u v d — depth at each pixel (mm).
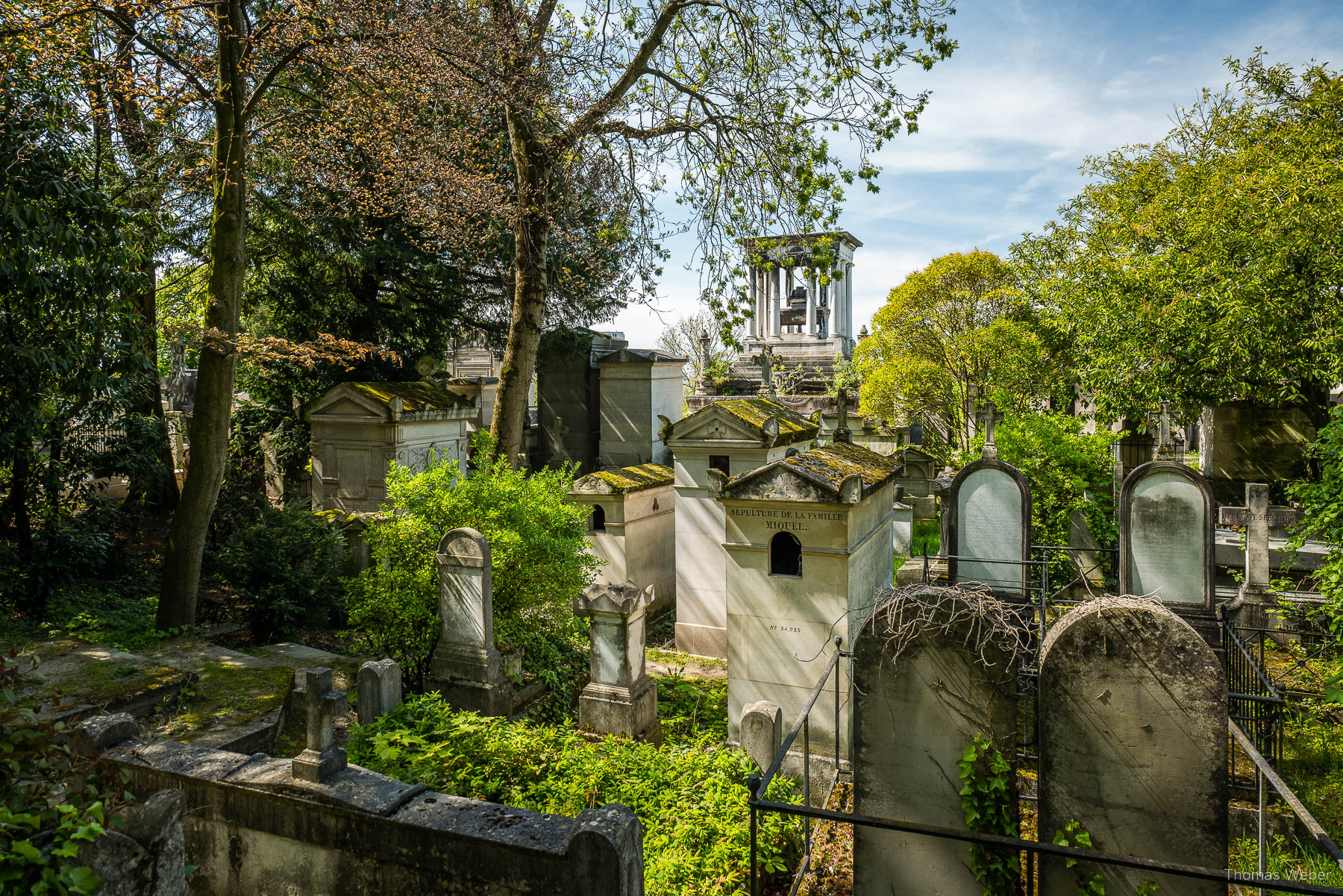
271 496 20078
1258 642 10500
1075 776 4453
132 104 12453
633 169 14805
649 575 15023
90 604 11297
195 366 31781
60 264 10305
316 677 4824
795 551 8953
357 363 19438
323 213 17219
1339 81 16016
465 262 20031
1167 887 4320
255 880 4938
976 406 24953
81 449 12023
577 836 4070
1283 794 4234
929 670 4852
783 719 8727
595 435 25500
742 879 5422
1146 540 9688
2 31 8617
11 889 2824
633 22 14750
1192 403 15633
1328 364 13617
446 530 9906
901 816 4977
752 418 13125
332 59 10883
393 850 4520
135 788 5160
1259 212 14422
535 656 10422
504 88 13570
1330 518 8453
